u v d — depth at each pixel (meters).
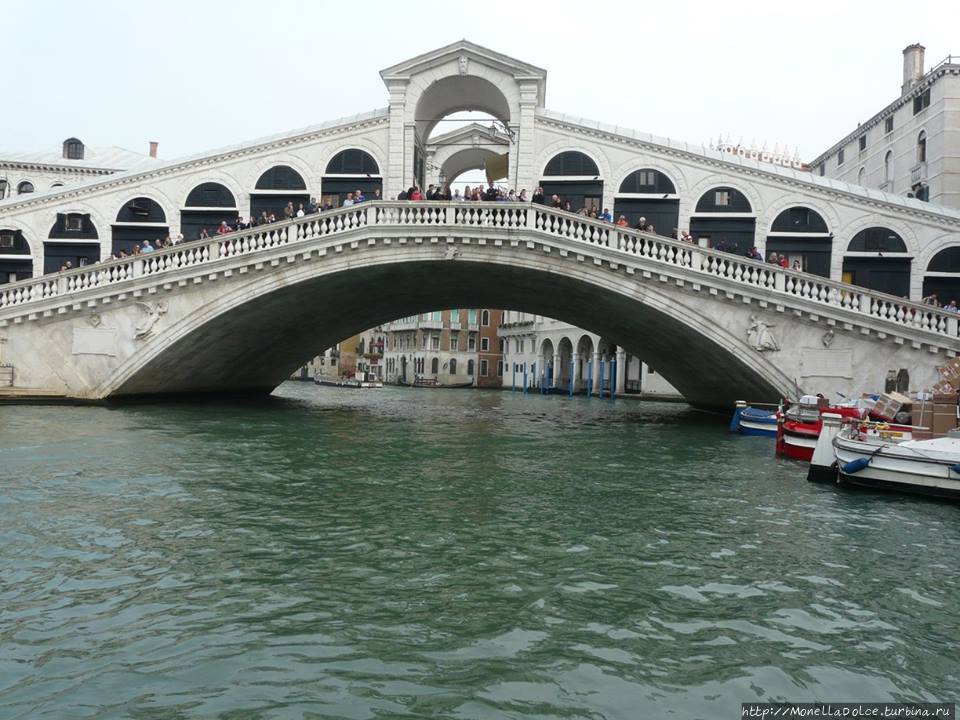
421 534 7.95
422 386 63.56
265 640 5.09
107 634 5.11
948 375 16.78
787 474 12.85
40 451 12.52
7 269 25.00
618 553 7.48
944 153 27.94
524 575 6.66
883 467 10.99
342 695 4.34
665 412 29.42
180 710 4.12
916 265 22.27
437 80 23.23
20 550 6.92
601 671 4.77
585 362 51.44
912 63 31.73
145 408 21.25
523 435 18.77
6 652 4.79
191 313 20.08
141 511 8.55
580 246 18.84
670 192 23.06
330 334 30.11
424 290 25.16
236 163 24.30
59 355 20.70
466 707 4.24
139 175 24.55
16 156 38.56
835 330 18.59
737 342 18.92
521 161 23.19
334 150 23.89
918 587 6.66
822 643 5.36
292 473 11.44
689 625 5.61
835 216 22.56
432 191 20.30
